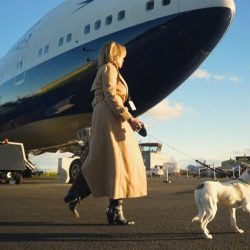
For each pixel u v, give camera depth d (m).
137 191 4.35
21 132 16.05
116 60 4.58
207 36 10.52
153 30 10.99
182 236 3.92
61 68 13.33
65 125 13.94
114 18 11.99
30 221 4.95
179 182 19.88
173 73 11.17
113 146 4.28
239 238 3.81
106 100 4.37
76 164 14.57
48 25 14.79
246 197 3.94
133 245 3.50
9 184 15.32
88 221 4.95
